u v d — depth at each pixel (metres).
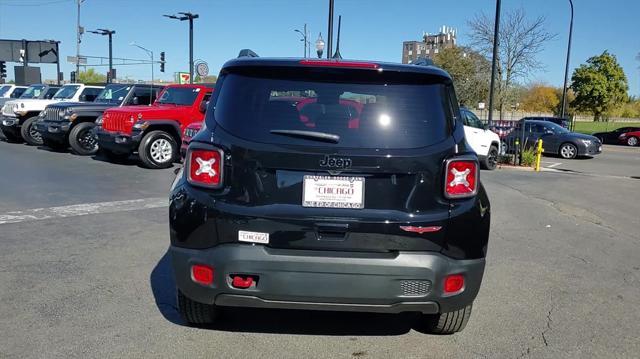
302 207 3.24
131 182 10.88
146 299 4.53
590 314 4.54
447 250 3.27
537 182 13.40
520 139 19.48
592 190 12.26
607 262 6.20
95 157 15.15
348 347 3.77
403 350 3.75
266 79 3.44
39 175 11.42
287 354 3.63
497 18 19.05
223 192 3.28
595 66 74.06
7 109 18.19
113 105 15.93
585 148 22.38
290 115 3.34
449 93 3.53
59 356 3.50
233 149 3.27
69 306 4.34
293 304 3.28
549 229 7.91
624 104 79.38
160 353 3.59
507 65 43.94
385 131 3.31
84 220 7.34
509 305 4.69
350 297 3.22
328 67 3.40
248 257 3.19
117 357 3.52
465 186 3.33
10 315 4.12
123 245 6.14
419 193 3.26
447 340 3.93
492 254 6.40
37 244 6.09
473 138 15.74
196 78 36.59
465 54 52.03
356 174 3.23
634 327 4.28
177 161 14.14
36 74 40.41
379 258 3.20
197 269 3.30
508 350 3.80
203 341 3.79
